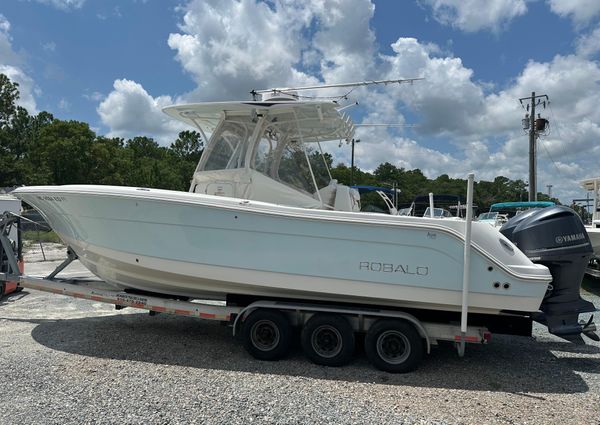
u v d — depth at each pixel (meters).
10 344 5.20
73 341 5.38
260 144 5.73
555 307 5.03
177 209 4.91
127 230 5.09
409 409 3.74
